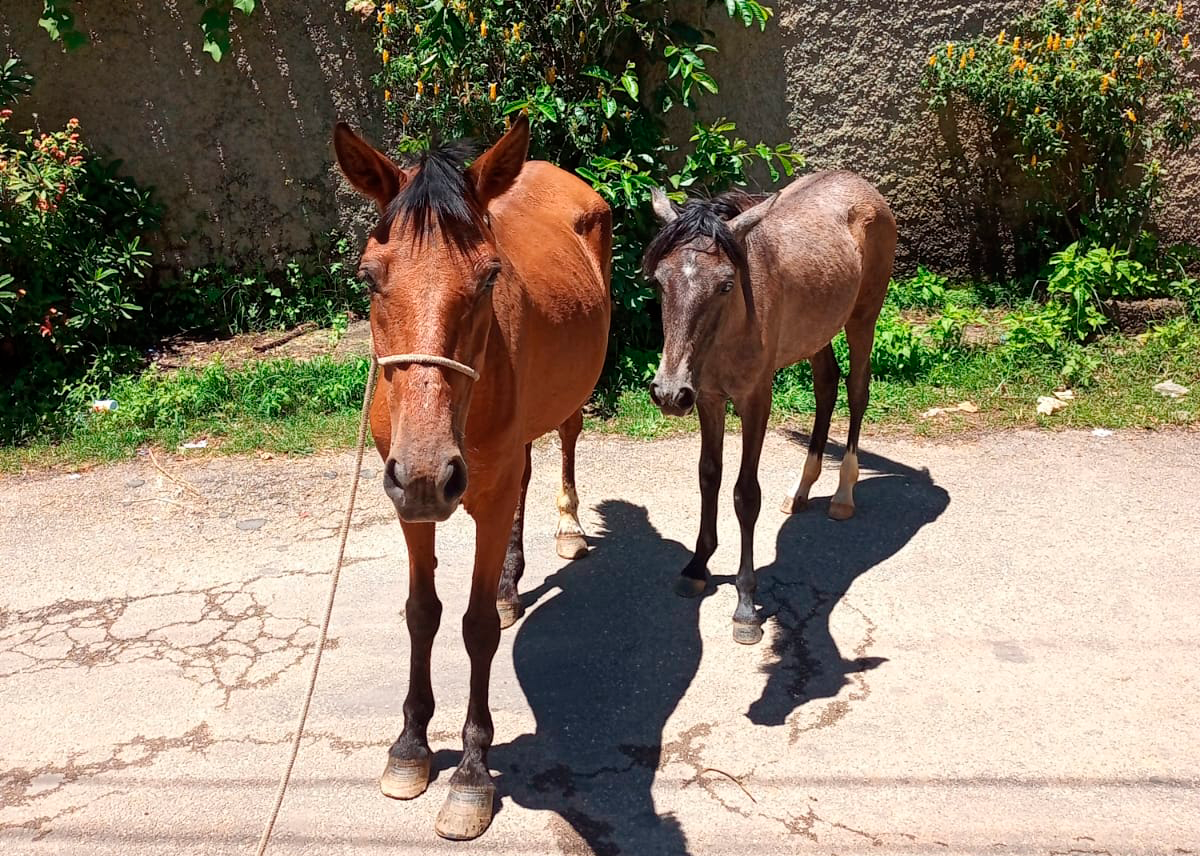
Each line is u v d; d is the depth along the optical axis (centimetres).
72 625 401
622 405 617
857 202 467
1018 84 673
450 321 231
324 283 751
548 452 566
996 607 403
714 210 376
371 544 465
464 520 491
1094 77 661
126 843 290
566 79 636
